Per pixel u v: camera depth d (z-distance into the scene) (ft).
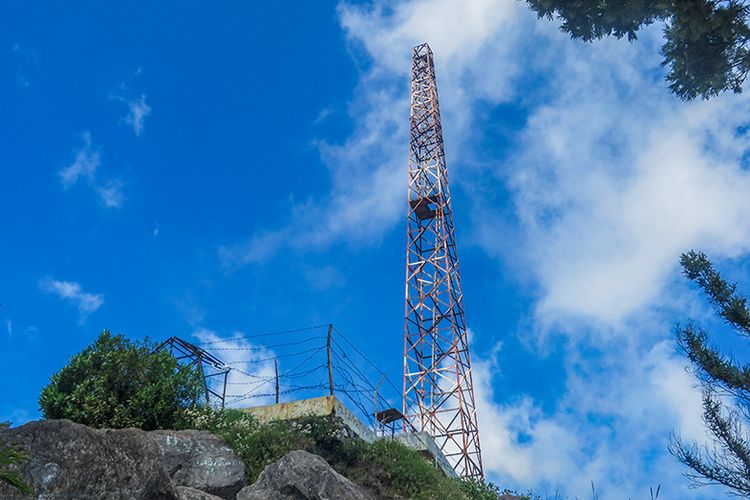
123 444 57.72
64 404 83.05
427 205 176.14
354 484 78.69
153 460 57.88
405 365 156.35
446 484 96.94
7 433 54.39
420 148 188.14
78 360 86.99
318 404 96.02
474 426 145.48
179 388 89.97
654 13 46.96
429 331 159.12
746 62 45.75
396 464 93.20
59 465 53.88
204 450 80.12
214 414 91.20
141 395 84.84
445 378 151.33
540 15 49.93
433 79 201.16
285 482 73.67
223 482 77.00
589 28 48.91
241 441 84.99
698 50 46.14
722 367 115.96
